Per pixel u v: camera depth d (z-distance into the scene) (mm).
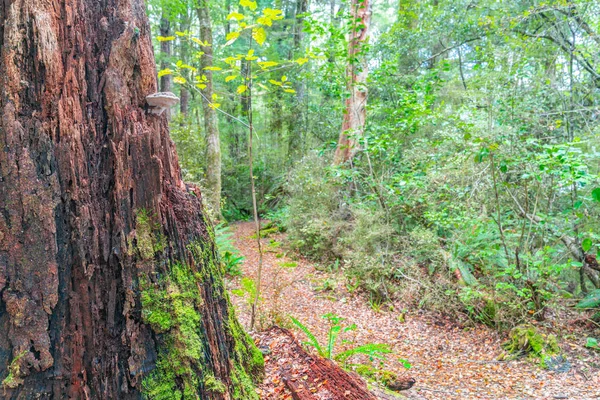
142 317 1756
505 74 5719
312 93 15172
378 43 9914
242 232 12031
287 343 3133
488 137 5102
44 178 1632
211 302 2057
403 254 6672
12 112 1598
